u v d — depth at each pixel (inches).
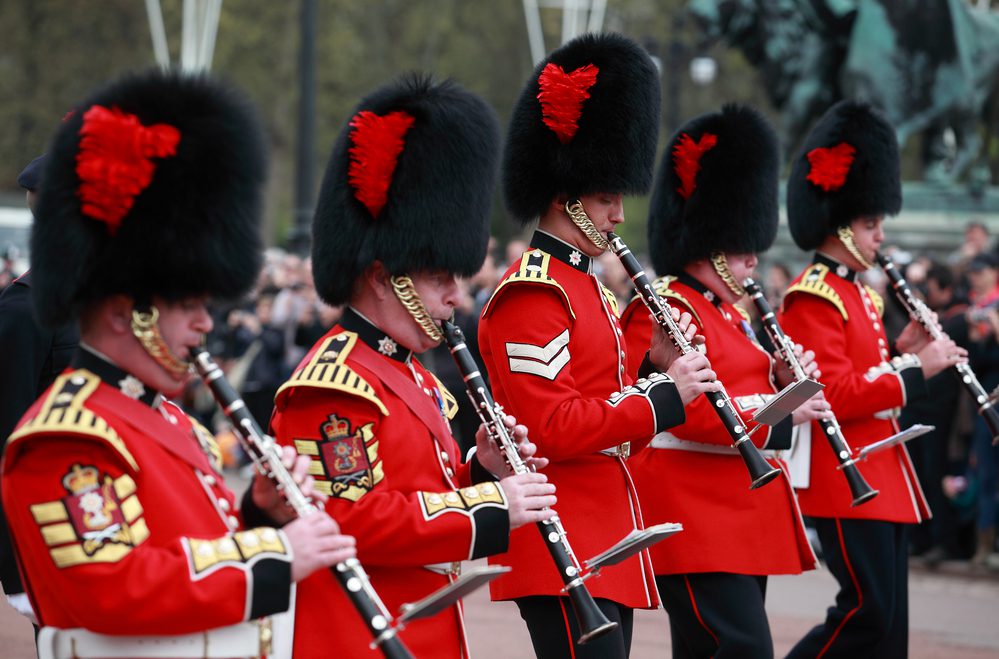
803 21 2475.4
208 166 508.4
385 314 613.9
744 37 2518.5
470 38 6053.2
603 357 732.7
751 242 890.1
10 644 1067.9
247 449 508.7
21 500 466.0
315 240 629.6
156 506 486.6
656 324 773.3
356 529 565.9
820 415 871.7
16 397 709.9
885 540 959.0
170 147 498.9
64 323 503.5
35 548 466.6
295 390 586.2
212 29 3580.2
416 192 613.6
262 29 5408.5
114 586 460.4
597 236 753.6
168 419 514.3
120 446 475.5
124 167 489.7
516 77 6003.9
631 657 1087.6
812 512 969.5
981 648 1157.7
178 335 504.1
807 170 1045.2
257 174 531.2
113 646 481.7
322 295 624.7
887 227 2517.2
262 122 542.6
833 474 962.7
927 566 1566.2
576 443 687.1
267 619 522.0
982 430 1519.4
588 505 719.7
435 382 642.8
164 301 498.3
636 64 764.6
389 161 609.6
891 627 978.1
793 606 1321.4
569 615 709.3
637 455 855.1
